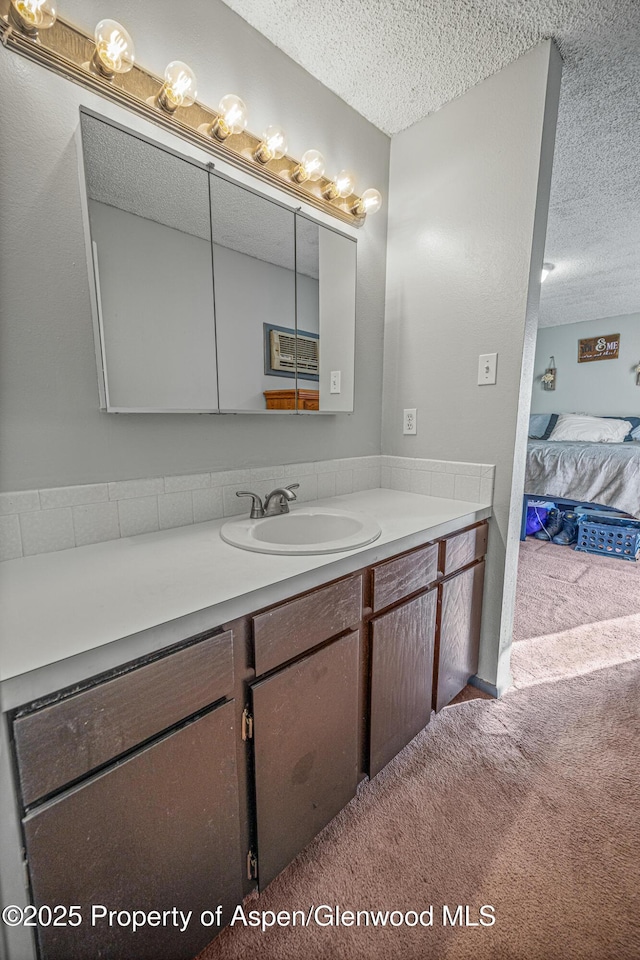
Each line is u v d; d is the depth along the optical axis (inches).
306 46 53.3
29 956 23.6
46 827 23.1
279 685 34.9
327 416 67.7
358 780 46.2
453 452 68.2
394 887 39.3
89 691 24.2
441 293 67.1
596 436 177.6
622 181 87.5
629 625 88.9
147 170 43.5
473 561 61.9
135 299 44.1
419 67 56.7
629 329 191.8
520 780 50.9
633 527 133.0
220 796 32.0
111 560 38.4
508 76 56.6
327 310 64.6
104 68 37.9
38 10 33.3
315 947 35.0
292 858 39.2
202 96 46.9
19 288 36.9
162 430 47.9
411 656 50.8
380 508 60.5
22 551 38.9
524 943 35.0
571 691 67.9
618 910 37.1
